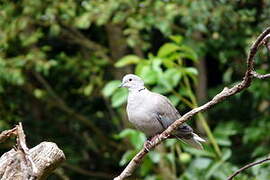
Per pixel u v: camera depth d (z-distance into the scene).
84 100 17.38
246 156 15.41
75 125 17.23
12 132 6.10
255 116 16.00
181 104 15.27
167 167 13.59
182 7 13.84
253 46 5.66
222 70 16.80
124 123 15.34
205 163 11.69
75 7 14.28
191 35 14.46
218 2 14.30
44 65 14.20
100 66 15.84
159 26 13.73
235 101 16.19
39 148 6.14
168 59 11.57
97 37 17.36
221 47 14.88
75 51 17.22
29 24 14.84
